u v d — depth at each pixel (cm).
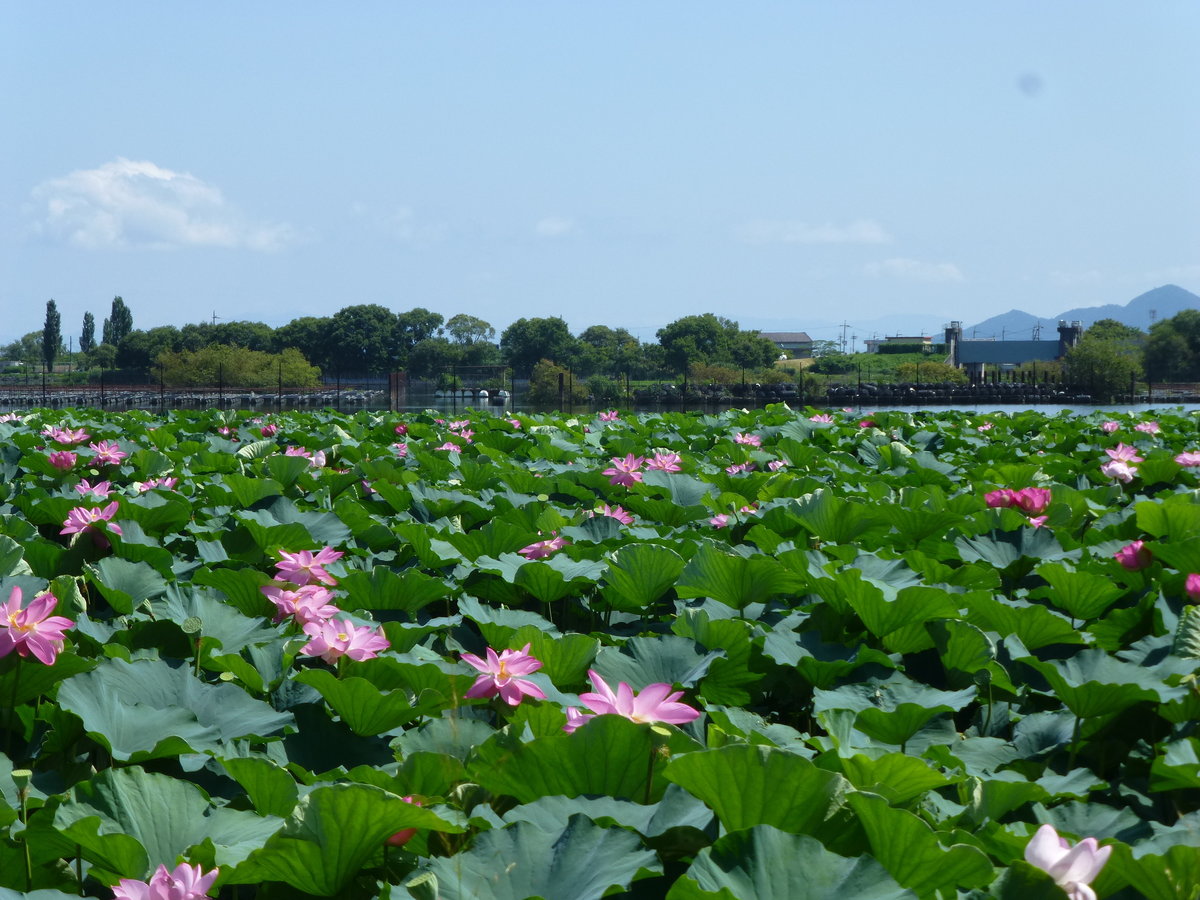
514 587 535
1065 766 356
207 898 235
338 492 851
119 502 648
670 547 573
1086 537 650
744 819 243
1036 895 216
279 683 386
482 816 258
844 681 406
